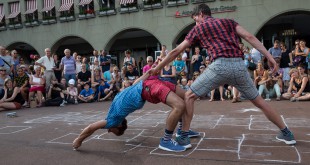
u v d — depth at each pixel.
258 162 2.82
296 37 19.28
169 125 3.29
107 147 3.60
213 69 3.08
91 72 10.73
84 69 10.34
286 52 9.12
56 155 3.40
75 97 9.70
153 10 18.22
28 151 3.61
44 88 9.34
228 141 3.59
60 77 11.23
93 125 3.50
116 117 3.49
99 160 3.15
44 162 3.17
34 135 4.50
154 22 18.27
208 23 3.18
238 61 3.06
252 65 9.20
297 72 7.45
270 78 7.76
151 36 22.31
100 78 10.20
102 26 19.73
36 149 3.68
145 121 5.18
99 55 12.09
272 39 19.27
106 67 11.73
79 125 5.16
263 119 4.83
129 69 10.15
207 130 4.23
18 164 3.15
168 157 3.11
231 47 3.06
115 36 19.56
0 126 5.45
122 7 18.97
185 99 3.30
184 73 9.45
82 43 24.41
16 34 22.59
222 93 8.15
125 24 19.08
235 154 3.08
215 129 4.28
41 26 21.69
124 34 21.94
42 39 21.77
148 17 18.39
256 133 3.90
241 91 3.22
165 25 17.98
